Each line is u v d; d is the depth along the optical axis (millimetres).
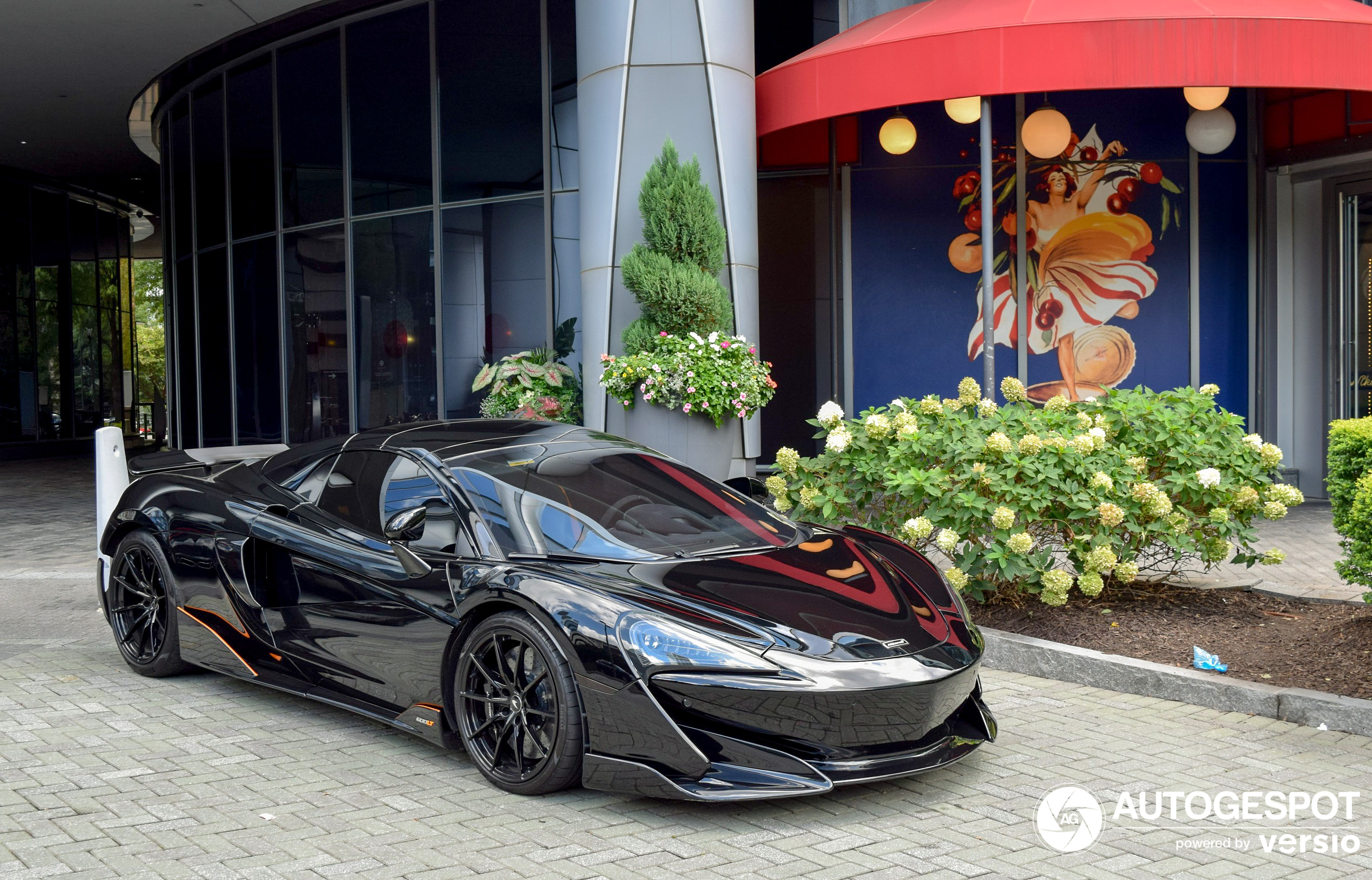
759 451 10039
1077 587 6500
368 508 4555
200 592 4961
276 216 14492
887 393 11344
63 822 3473
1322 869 3158
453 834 3385
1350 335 10883
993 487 5789
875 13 11273
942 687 3625
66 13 13484
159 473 5555
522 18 11992
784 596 3814
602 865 3154
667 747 3445
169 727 4520
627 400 9234
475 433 4891
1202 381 11180
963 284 11258
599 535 4129
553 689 3646
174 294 17859
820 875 3094
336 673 4434
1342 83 8172
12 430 24406
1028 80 8227
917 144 11250
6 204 24359
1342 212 10828
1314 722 4496
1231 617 5941
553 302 11891
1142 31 8086
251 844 3299
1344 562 5344
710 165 9641
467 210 12383
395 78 12898
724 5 9609
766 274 11461
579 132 10070
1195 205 11125
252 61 14836
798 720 3436
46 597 7617
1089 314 11188
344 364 13609
